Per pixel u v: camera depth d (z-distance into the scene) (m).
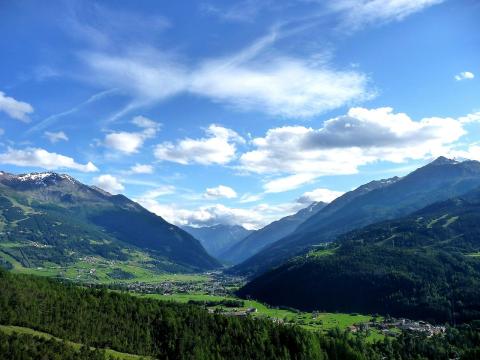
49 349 194.50
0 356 178.88
